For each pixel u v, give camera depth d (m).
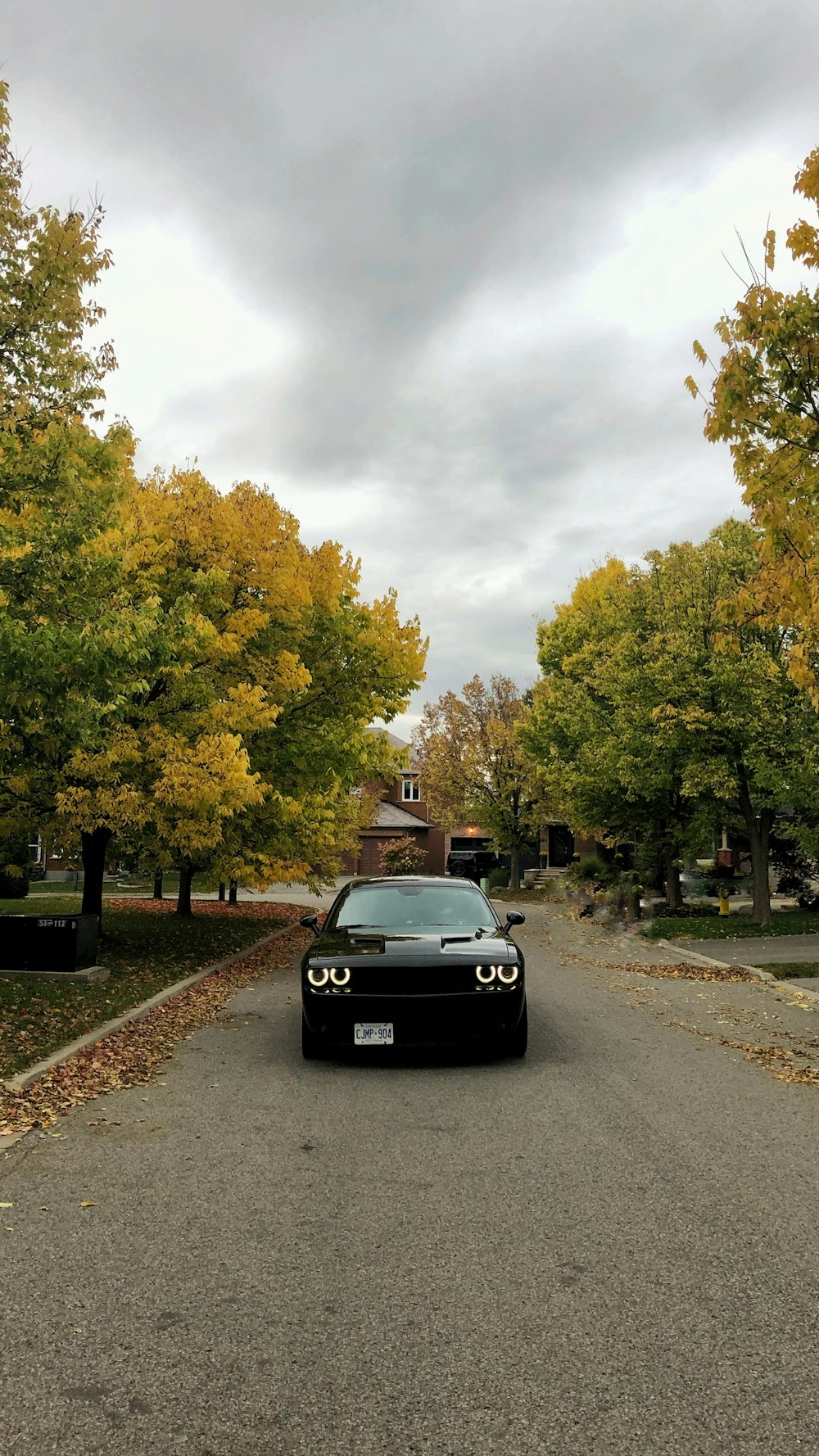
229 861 15.42
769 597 8.43
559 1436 2.88
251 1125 6.28
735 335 8.25
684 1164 5.48
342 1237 4.40
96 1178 5.25
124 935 18.41
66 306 9.26
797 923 21.95
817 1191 5.03
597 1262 4.12
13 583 8.97
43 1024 9.32
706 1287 3.88
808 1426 2.93
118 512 10.26
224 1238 4.40
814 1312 3.67
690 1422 2.95
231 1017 10.77
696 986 13.66
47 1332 3.52
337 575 16.64
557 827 52.16
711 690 19.91
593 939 21.77
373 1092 7.13
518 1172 5.33
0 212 8.88
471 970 7.74
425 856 47.62
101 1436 2.89
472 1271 4.04
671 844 27.50
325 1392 3.12
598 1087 7.29
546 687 33.47
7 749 9.98
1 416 8.97
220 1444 2.86
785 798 19.67
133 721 13.56
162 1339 3.47
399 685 17.47
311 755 16.83
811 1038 9.59
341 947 8.14
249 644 15.07
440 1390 3.13
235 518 14.30
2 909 24.33
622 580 29.03
